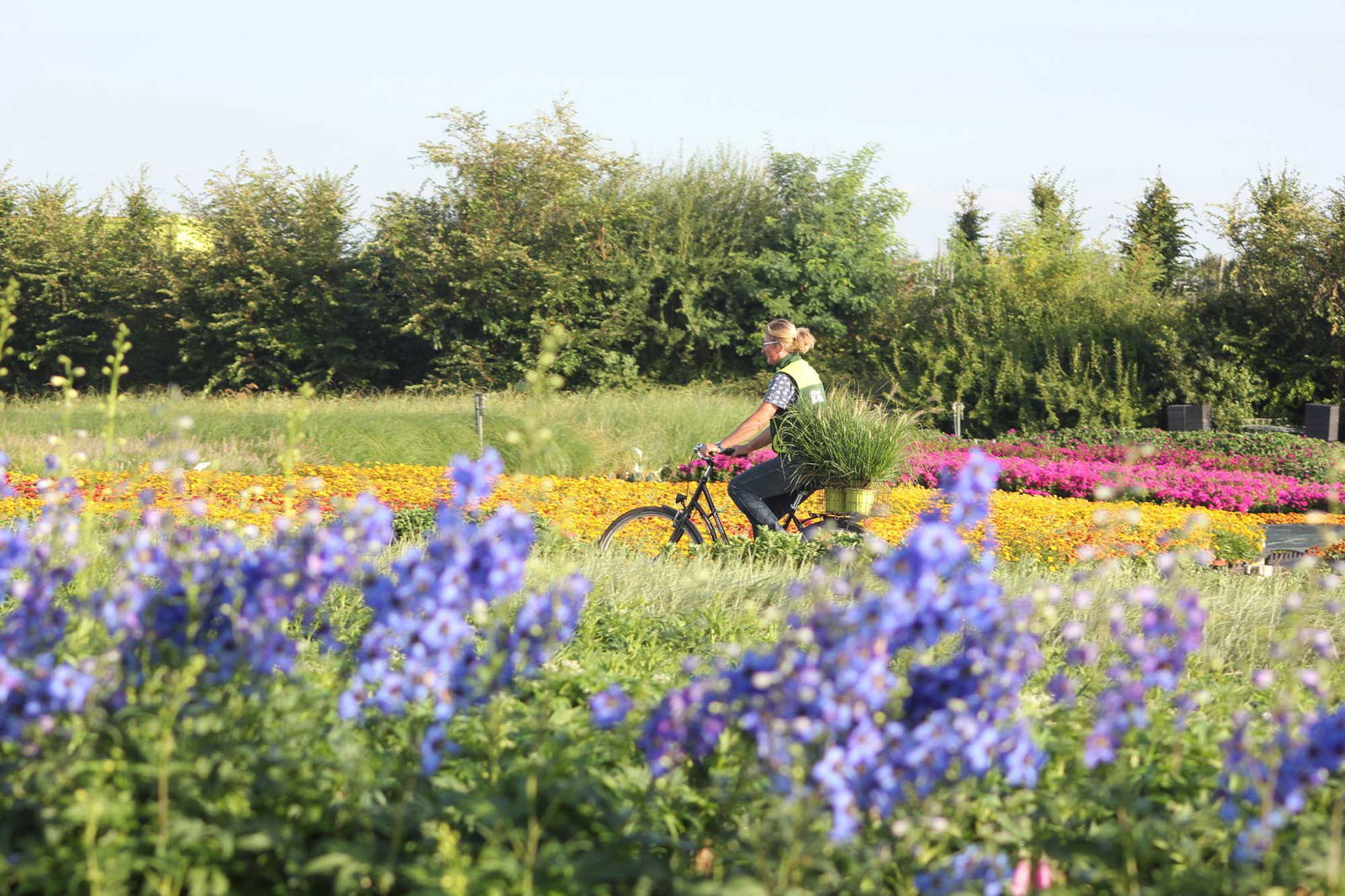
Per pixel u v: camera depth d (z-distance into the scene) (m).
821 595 6.88
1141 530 19.34
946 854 5.33
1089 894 5.24
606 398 37.25
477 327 54.81
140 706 5.07
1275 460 35.19
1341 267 45.31
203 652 5.29
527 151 54.31
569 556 13.94
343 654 6.86
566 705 7.15
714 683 4.86
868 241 55.06
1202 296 49.53
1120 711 5.22
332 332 56.25
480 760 6.07
